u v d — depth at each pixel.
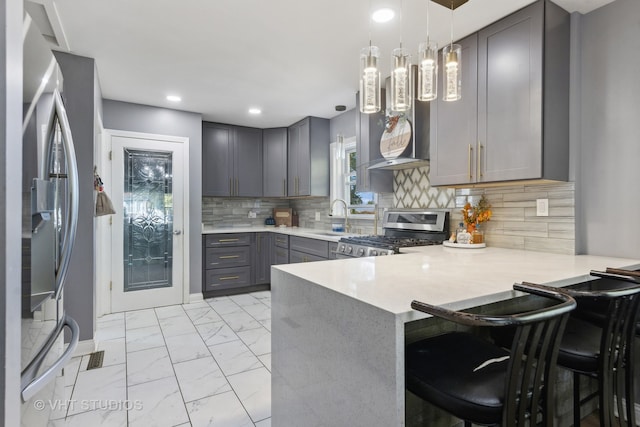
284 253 4.38
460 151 2.35
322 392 1.28
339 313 1.18
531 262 1.79
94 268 2.70
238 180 4.74
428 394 1.03
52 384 1.28
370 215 3.84
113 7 1.99
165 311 3.72
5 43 0.67
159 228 3.91
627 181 1.88
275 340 1.64
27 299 0.93
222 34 2.29
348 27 2.21
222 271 4.33
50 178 1.18
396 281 1.35
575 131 2.05
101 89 3.31
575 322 1.55
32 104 1.00
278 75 2.99
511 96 2.05
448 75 1.59
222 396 2.06
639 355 1.84
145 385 2.18
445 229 2.82
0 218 0.66
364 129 3.36
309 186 4.36
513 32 2.05
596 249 2.00
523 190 2.31
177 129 3.98
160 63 2.74
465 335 1.34
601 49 1.98
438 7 1.98
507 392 0.90
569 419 1.79
